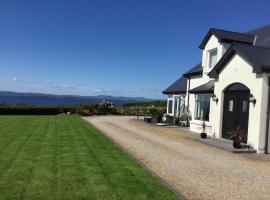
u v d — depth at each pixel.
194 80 25.80
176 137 19.11
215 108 18.94
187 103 26.92
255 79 15.65
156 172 10.44
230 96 17.97
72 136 17.34
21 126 21.69
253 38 22.22
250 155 14.35
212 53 23.25
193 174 10.39
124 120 31.38
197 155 13.66
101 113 40.22
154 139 17.92
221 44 21.58
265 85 15.24
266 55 16.52
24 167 9.93
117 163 11.02
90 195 7.63
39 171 9.52
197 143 17.09
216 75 18.84
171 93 30.89
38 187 8.05
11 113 36.66
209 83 22.23
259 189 9.05
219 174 10.54
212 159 12.97
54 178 8.88
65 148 13.51
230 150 14.92
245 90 16.72
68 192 7.77
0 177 8.81
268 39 20.94
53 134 17.92
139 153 13.53
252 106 15.73
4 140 15.24
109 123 27.12
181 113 27.97
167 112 32.00
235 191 8.76
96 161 11.17
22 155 11.74
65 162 10.82
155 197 7.68
